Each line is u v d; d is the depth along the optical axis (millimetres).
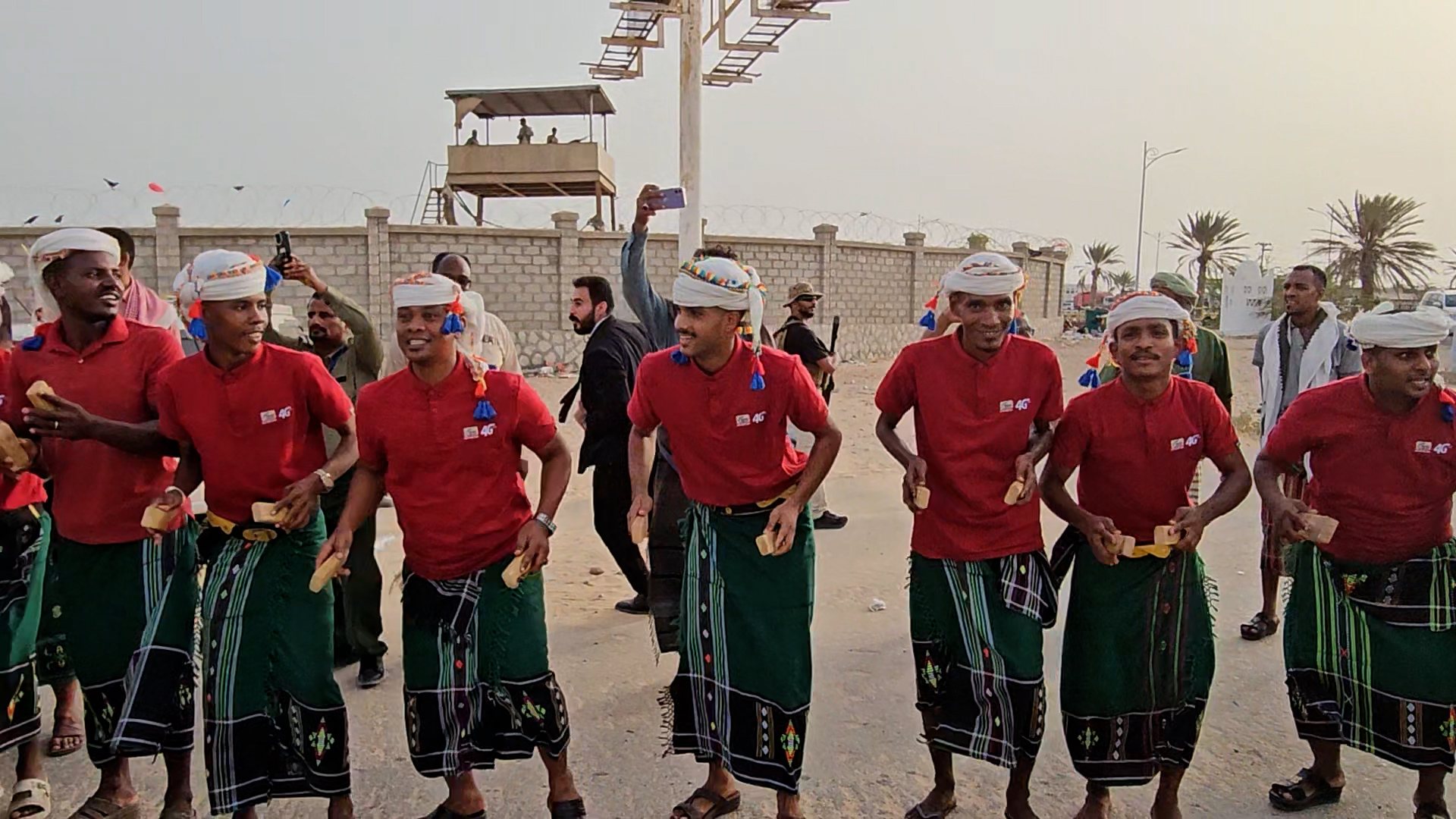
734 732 3520
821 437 3455
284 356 3412
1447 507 3430
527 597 3471
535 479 10227
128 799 3721
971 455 3422
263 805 3781
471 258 20594
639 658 5230
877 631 5637
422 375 3332
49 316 3836
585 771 4035
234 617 3293
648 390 3553
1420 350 3229
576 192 26297
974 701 3457
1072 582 3562
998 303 3328
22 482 3707
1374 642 3490
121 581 3555
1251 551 7258
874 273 26391
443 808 3596
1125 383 3410
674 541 4793
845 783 3928
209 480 3375
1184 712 3473
